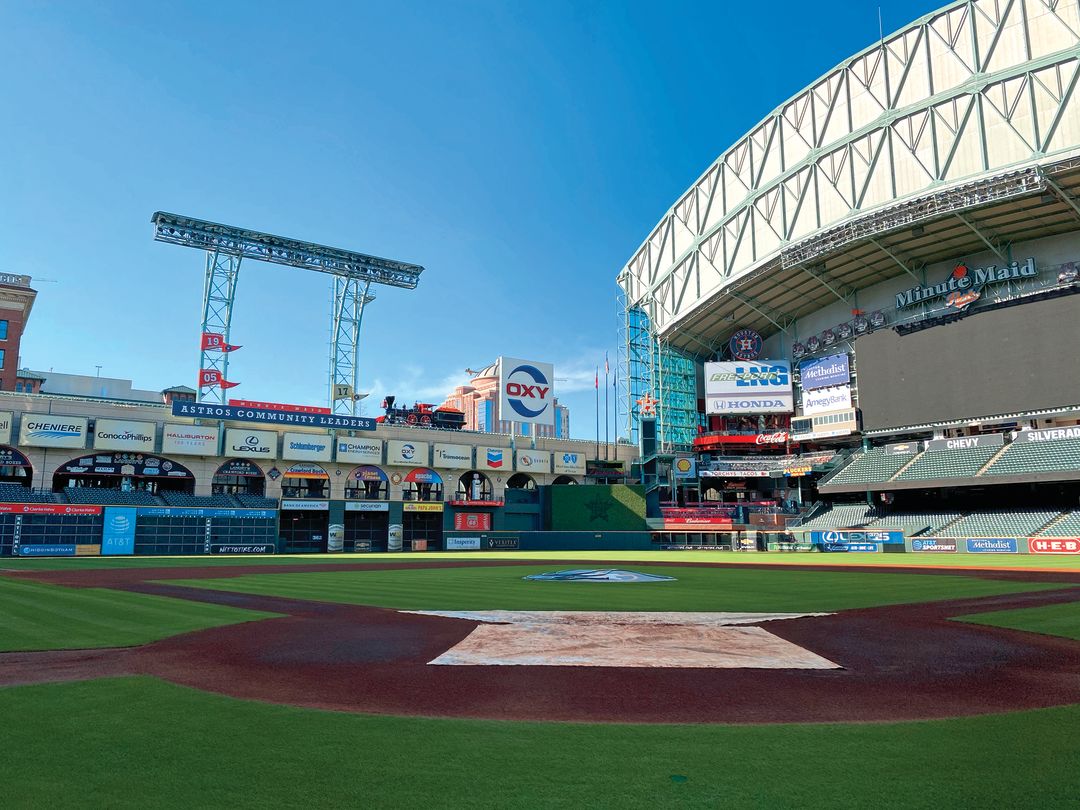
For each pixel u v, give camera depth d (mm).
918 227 64500
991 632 14445
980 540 53375
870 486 66375
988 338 60688
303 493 74562
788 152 76562
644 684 9797
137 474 65250
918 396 65250
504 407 82250
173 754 6566
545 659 11648
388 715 8109
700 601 20703
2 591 22703
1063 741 7039
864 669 10812
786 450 85000
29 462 61000
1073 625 15266
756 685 9742
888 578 29703
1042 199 58125
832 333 80938
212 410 67938
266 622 16016
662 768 6223
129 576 30609
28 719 7742
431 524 79688
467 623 15930
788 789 5695
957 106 62656
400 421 83500
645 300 97125
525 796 5555
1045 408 56656
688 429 93000
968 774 6051
